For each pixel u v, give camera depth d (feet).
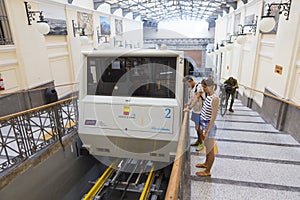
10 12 15.24
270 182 8.06
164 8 45.47
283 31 14.12
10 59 15.46
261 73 18.83
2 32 15.20
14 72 15.83
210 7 38.81
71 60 23.27
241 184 7.90
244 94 22.93
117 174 11.57
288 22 13.39
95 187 10.68
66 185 12.07
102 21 31.14
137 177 11.68
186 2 39.37
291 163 9.41
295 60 12.57
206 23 59.11
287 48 13.42
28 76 16.89
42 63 18.62
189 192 7.30
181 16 60.49
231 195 7.34
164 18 61.21
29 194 9.48
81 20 25.23
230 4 29.04
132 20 44.11
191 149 9.39
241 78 24.97
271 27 13.20
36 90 17.76
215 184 7.87
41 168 10.25
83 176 13.82
